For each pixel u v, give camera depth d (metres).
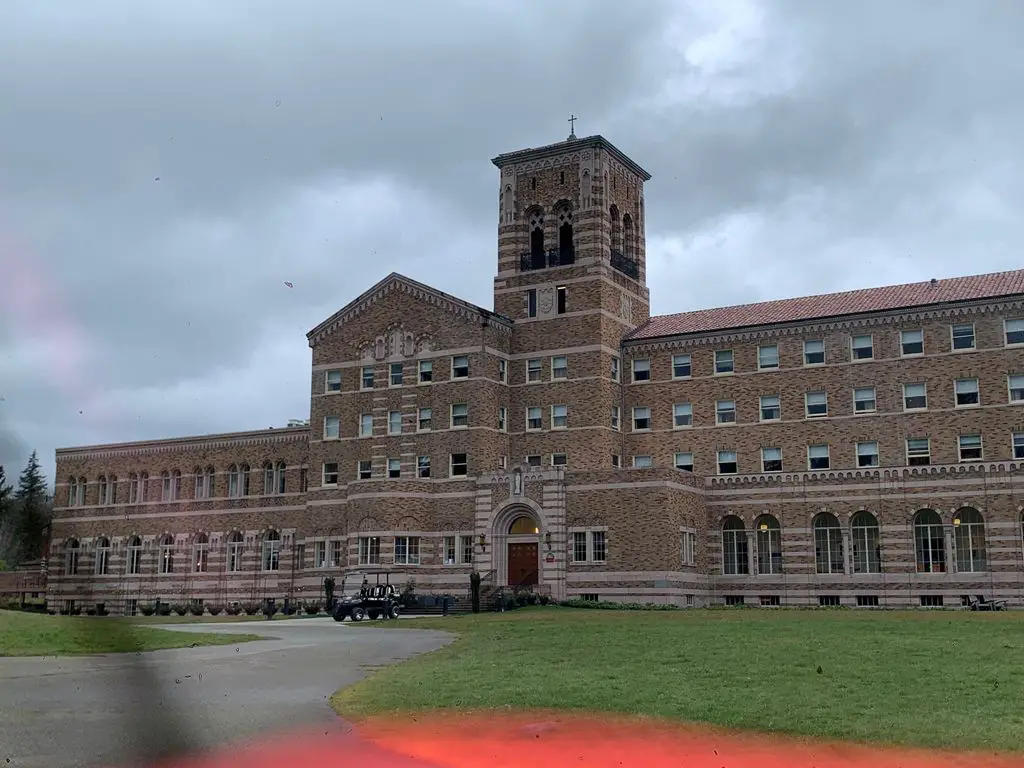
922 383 72.50
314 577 83.06
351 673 30.19
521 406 81.88
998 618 49.03
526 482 75.38
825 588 71.94
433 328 81.81
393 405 82.44
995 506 67.88
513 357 82.88
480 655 34.19
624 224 87.12
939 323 72.50
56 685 26.25
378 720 21.80
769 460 76.56
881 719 21.11
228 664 32.84
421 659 33.44
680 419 80.00
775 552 74.31
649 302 88.31
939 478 69.69
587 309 80.75
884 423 73.19
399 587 76.69
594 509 73.12
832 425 74.81
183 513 96.06
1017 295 70.06
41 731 20.16
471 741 19.86
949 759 18.16
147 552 97.00
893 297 76.12
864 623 45.09
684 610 63.28
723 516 75.94
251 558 91.81
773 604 73.25
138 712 22.25
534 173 84.62
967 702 22.95
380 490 78.25
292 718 22.12
